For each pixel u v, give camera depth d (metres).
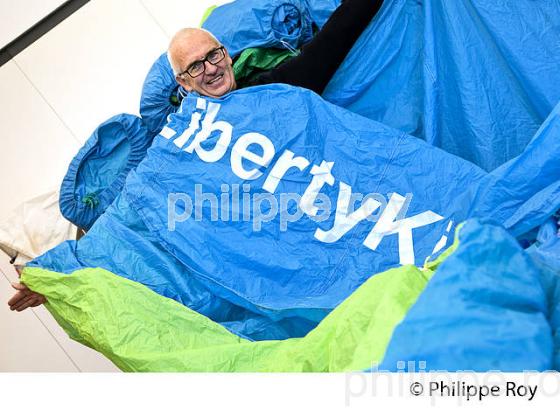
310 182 1.75
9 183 2.73
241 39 2.10
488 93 1.80
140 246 1.80
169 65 2.20
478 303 0.99
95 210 2.15
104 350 1.63
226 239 1.72
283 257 1.69
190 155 1.80
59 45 2.83
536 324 0.97
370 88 1.96
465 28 1.82
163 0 2.81
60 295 1.72
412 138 1.74
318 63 1.87
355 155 1.76
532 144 1.49
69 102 2.78
